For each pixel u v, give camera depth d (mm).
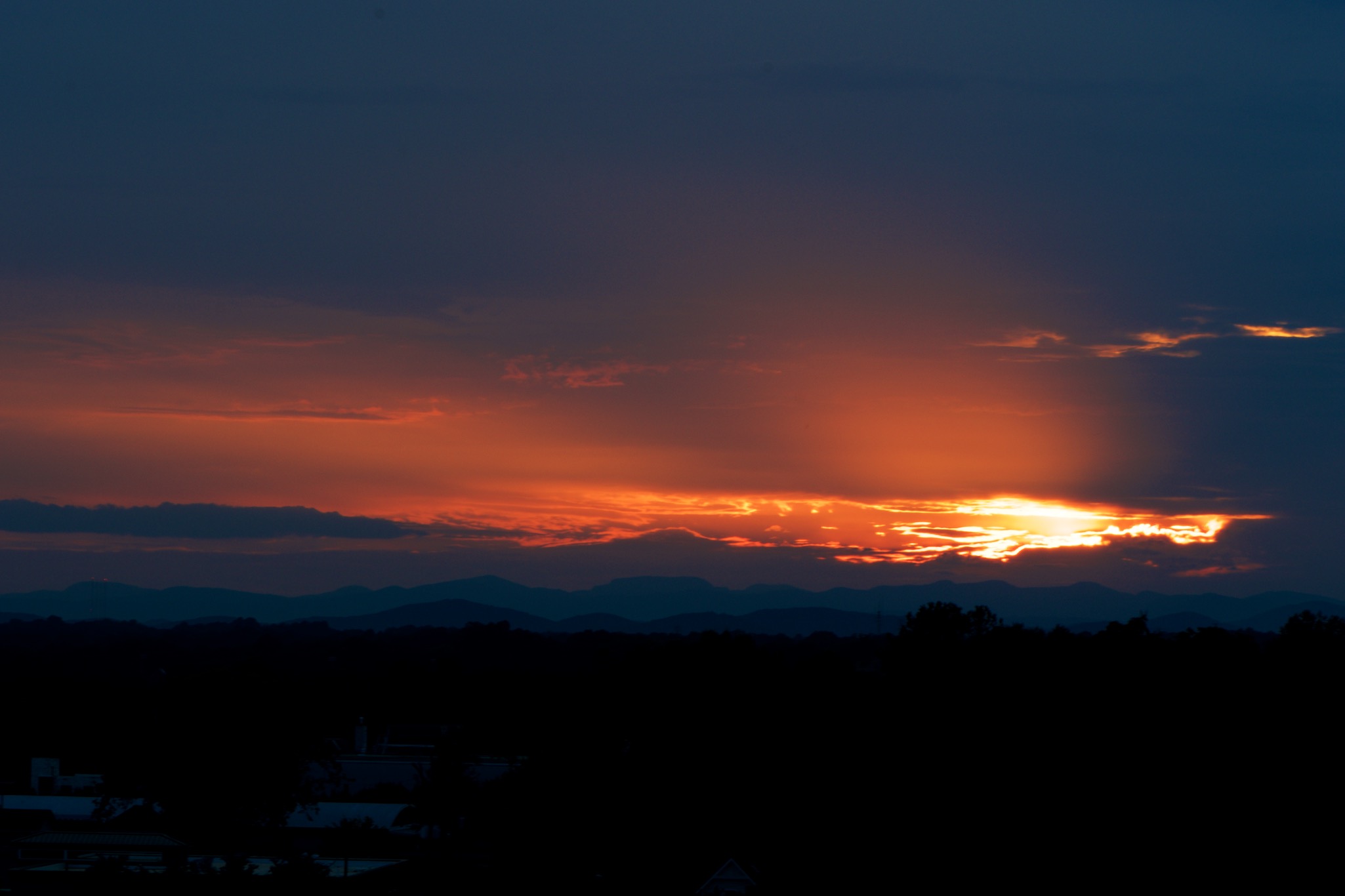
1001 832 60562
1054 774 62344
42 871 76625
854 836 63219
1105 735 64188
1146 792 60656
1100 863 58750
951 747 65750
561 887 71062
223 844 92375
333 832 84812
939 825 61719
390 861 79750
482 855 83875
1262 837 58156
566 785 74938
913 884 61000
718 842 72062
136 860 81188
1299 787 59906
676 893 67812
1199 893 57875
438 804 82250
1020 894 59062
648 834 72188
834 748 71062
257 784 92562
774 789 72938
